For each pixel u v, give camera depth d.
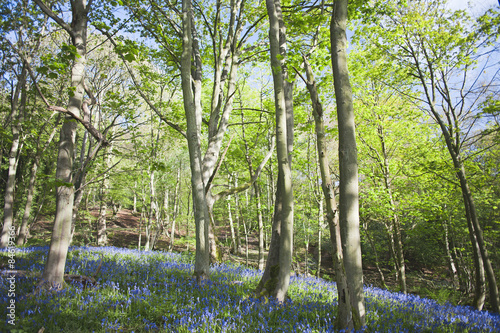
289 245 5.68
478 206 16.25
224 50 10.83
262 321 4.40
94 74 10.55
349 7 8.54
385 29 12.80
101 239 19.31
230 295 5.88
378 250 19.81
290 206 5.70
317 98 4.62
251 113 16.53
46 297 4.77
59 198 5.61
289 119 7.11
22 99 11.39
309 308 5.48
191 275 7.36
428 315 6.23
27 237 18.94
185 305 4.97
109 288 5.54
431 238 19.09
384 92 14.76
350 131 4.24
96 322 3.98
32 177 14.15
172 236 20.64
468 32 11.42
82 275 6.34
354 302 3.91
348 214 4.04
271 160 15.41
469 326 5.64
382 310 6.36
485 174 11.62
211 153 10.34
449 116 11.81
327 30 8.81
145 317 4.47
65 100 8.71
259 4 11.93
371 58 13.34
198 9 10.55
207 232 6.82
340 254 4.03
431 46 12.00
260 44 12.01
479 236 10.62
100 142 6.10
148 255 11.39
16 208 19.25
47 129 15.36
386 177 13.91
